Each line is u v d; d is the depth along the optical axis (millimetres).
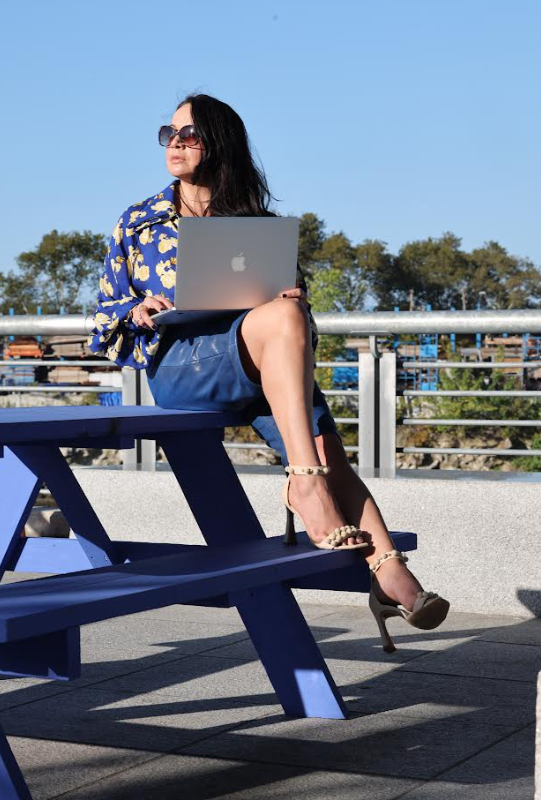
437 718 2639
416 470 4590
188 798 2074
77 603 1738
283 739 2471
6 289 92312
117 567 2158
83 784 2162
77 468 4836
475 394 4664
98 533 3066
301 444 2463
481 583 4082
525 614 4016
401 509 4191
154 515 4613
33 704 2811
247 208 3012
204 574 2059
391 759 2314
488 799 2049
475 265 107000
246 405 2783
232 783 2164
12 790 1792
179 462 2891
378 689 2934
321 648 3473
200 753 2369
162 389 2879
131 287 2977
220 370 2693
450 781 2162
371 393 4762
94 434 2373
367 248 103625
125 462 5094
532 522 4004
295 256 2666
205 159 2959
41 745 2441
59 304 92812
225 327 2723
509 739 2459
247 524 2814
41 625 1656
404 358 5246
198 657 3359
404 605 2434
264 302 2684
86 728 2578
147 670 3188
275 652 2686
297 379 2471
